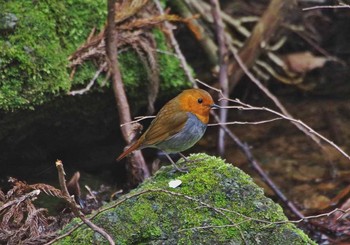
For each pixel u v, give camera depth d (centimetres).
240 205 761
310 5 1414
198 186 773
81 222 746
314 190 1177
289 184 1195
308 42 1427
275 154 1275
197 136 889
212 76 1349
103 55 1086
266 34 1309
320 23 1430
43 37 1039
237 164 1245
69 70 1058
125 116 1055
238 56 1320
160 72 1149
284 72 1409
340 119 1364
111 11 1059
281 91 1419
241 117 1384
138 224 738
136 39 1129
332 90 1422
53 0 1077
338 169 1230
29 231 841
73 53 1070
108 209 749
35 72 1004
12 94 979
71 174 1088
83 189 1066
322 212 1112
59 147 1107
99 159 1134
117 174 1120
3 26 1007
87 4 1117
